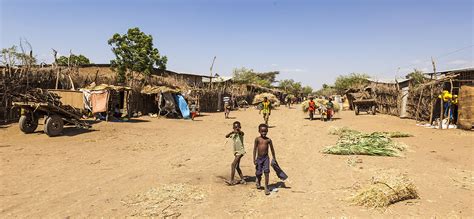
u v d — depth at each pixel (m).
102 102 19.77
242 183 7.79
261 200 6.62
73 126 16.28
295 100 75.81
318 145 13.99
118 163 9.70
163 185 7.48
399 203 6.43
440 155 11.38
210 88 40.62
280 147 13.50
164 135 16.08
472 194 7.02
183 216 5.69
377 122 24.28
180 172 8.84
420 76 29.66
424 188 7.43
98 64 39.56
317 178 8.41
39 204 6.10
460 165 9.84
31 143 12.08
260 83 78.62
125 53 35.09
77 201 6.32
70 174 8.24
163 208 6.03
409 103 27.19
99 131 15.64
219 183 7.83
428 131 18.12
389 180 6.87
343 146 12.45
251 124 23.75
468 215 5.80
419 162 10.27
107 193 6.84
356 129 19.89
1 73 16.27
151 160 10.30
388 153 11.35
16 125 15.38
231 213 5.88
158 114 26.44
